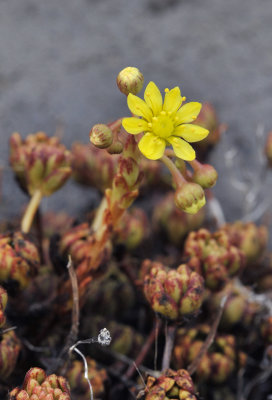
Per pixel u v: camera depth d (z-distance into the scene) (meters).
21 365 0.17
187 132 0.14
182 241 0.20
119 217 0.15
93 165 0.18
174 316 0.15
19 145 0.18
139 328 0.19
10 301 0.17
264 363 0.18
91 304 0.18
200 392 0.17
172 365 0.17
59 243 0.16
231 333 0.18
